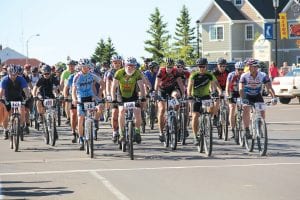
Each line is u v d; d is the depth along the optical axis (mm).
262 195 13633
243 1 105125
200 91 21734
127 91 21062
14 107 23422
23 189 14922
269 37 78438
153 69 30766
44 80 28859
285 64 62906
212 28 106375
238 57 104625
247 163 18734
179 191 14297
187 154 21312
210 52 106875
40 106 29125
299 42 97688
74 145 24906
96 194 14125
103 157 20812
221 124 26250
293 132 29250
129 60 20797
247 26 104500
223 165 18359
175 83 24000
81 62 21984
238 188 14516
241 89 21391
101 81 22453
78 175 16875
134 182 15602
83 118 22688
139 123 20531
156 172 17188
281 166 18000
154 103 31500
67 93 25453
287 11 103000
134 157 20703
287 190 14164
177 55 134375
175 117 22750
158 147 23688
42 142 26297
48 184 15539
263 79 21391
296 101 55438
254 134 20922
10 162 19828
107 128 32750
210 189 14453
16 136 23094
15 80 23703
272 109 45250
